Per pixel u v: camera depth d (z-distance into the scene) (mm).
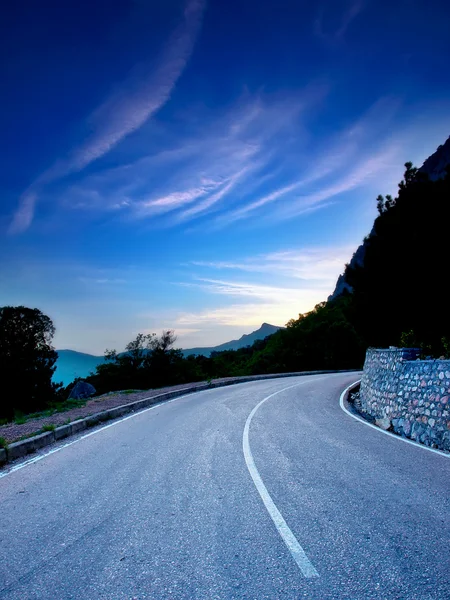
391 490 4781
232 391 18734
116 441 7855
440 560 3064
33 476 5578
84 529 3744
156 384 43344
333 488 4859
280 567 2986
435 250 12617
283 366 52438
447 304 12727
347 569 2945
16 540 3541
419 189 13898
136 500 4496
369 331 17078
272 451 6809
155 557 3174
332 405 13430
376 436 8297
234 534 3578
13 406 32438
